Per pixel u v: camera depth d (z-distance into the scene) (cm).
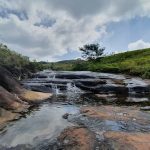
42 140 627
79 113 920
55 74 2636
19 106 1038
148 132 674
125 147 559
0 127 750
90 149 553
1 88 1076
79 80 2219
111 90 2066
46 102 1270
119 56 7394
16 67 2117
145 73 3231
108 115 862
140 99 1598
